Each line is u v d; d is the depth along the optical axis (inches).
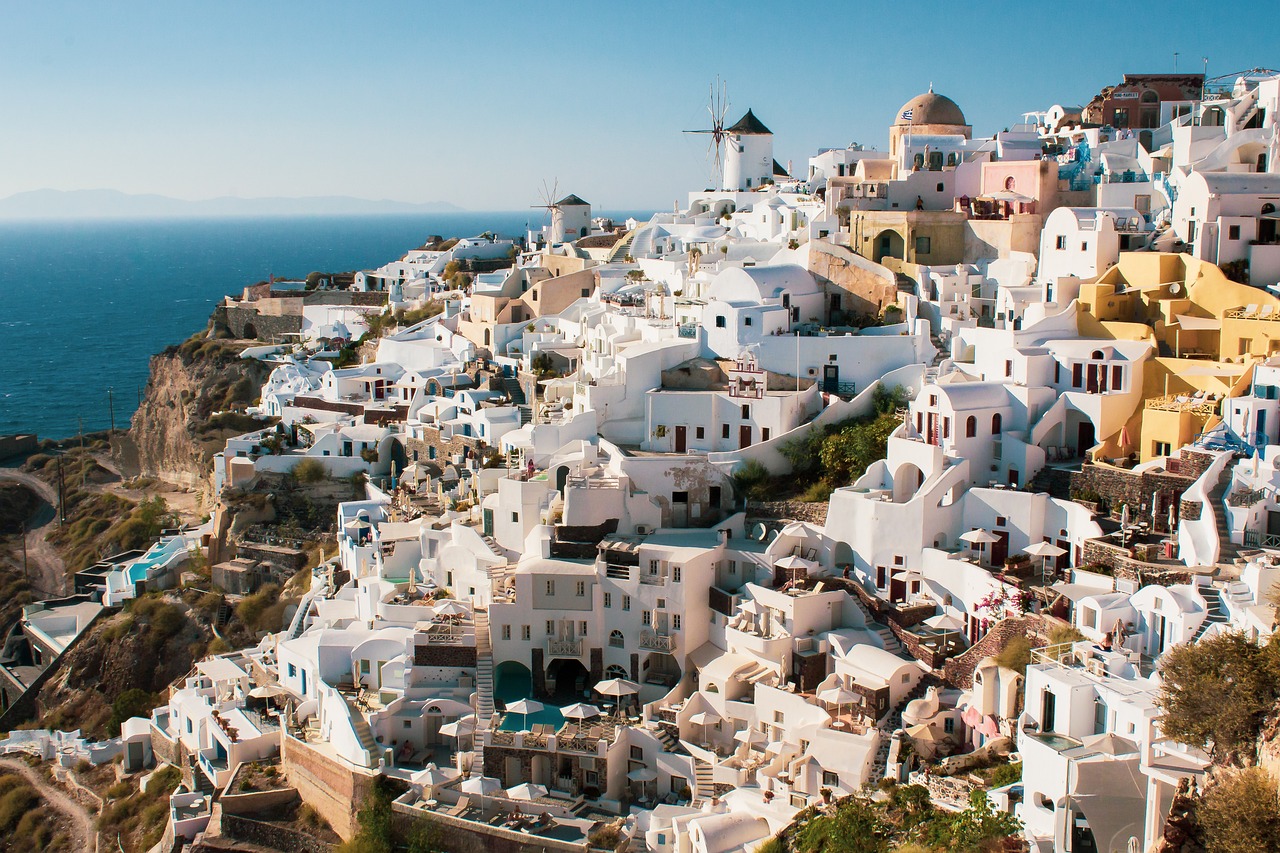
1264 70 4813.0
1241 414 3080.7
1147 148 4768.7
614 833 2920.8
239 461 5270.7
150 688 4788.4
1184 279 3705.7
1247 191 3752.5
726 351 4276.6
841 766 2829.7
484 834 2982.3
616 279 5610.2
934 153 4963.1
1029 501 3275.1
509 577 3718.0
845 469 3789.4
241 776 3486.7
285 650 3846.0
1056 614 2869.1
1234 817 1713.8
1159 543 2974.9
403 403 5442.9
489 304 5856.3
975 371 3836.1
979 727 2795.3
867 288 4419.3
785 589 3440.0
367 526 4507.9
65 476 7706.7
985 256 4458.7
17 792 4210.1
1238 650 1973.4
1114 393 3447.3
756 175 6835.6
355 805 3174.2
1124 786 2053.4
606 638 3631.9
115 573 5526.6
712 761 3144.7
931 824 2407.7
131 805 3880.4
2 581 6245.1
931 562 3373.5
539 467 4136.3
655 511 3831.2
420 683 3575.3
